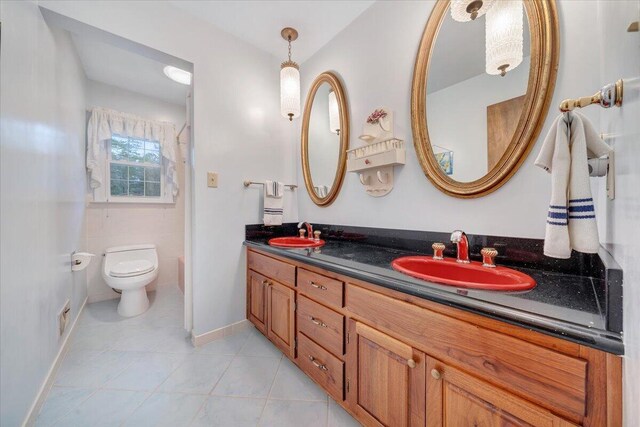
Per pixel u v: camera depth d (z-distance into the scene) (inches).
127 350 66.5
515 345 24.3
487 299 27.4
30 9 44.7
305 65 87.4
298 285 55.1
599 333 19.8
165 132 116.4
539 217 39.0
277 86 87.0
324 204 79.1
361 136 62.3
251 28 72.7
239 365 60.6
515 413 24.3
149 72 95.9
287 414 46.3
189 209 73.7
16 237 39.0
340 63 74.1
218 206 72.7
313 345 50.9
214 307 72.2
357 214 69.6
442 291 30.3
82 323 81.6
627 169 17.3
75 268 69.1
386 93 61.4
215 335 72.3
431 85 52.0
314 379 50.6
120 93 107.2
